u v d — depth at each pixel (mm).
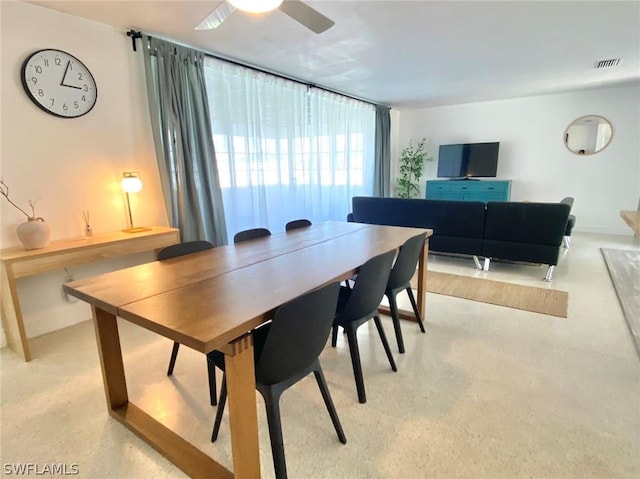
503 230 3682
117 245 2592
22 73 2352
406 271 2172
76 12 2500
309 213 4977
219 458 1471
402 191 7340
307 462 1421
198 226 3297
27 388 1924
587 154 5723
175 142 3086
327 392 1477
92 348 2371
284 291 1330
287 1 1629
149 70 2883
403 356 2201
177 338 1020
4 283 2195
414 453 1454
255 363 1301
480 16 2689
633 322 2576
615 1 2465
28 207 2469
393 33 2996
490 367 2059
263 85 4016
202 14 2559
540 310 2824
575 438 1513
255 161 4000
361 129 6031
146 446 1523
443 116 6828
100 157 2795
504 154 6363
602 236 5488
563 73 4363
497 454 1439
